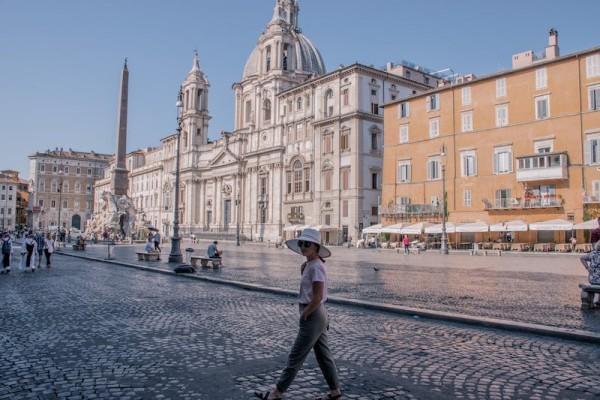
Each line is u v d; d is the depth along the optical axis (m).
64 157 146.88
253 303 12.90
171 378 6.36
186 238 95.06
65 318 10.63
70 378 6.35
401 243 51.88
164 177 111.06
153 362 7.11
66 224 145.00
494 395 5.71
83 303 12.91
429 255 38.78
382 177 59.62
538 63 45.41
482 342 8.41
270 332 9.17
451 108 51.78
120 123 47.69
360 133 60.25
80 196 148.62
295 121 70.81
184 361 7.17
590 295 11.35
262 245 66.50
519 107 46.75
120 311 11.59
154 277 20.61
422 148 54.16
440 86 57.91
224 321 10.27
